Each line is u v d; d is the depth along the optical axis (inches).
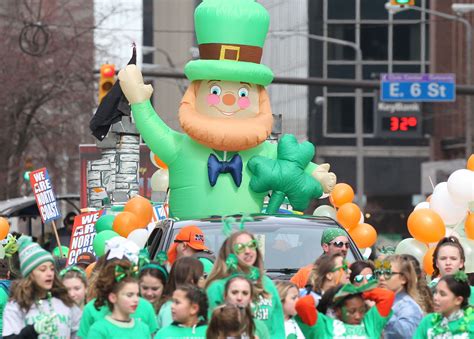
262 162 1192.8
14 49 3191.4
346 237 872.3
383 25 5032.0
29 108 3262.8
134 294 661.3
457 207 1106.7
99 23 3560.5
